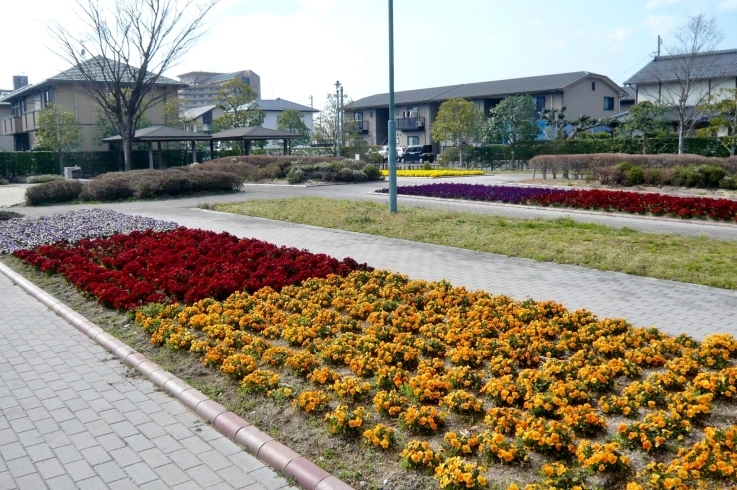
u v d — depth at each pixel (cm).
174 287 735
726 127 2958
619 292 743
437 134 4000
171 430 430
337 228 1262
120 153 3691
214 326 600
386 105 5416
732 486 321
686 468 327
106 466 383
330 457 377
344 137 4172
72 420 446
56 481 366
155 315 654
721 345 507
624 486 332
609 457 337
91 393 493
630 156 2297
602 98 4709
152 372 521
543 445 361
